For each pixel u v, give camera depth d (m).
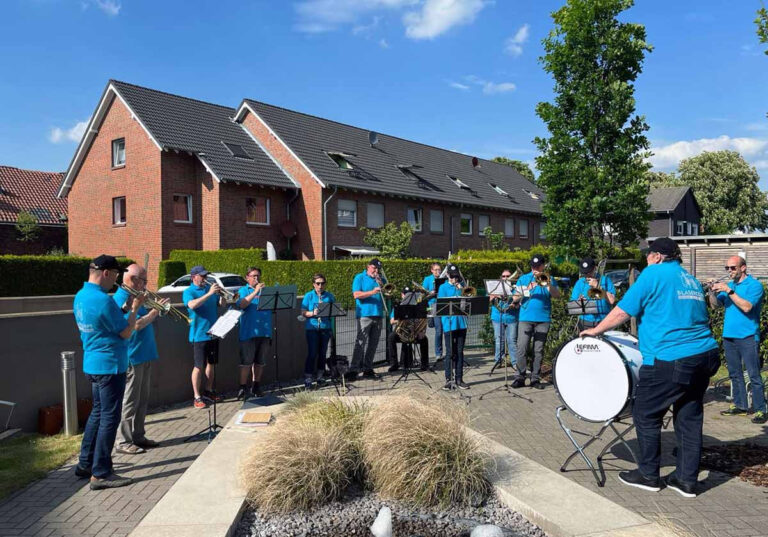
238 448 4.96
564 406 4.89
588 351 4.68
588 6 13.17
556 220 13.76
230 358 8.66
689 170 56.34
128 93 23.94
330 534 3.61
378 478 4.23
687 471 4.32
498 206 33.59
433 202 29.66
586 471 4.88
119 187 24.62
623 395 4.52
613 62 13.30
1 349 6.19
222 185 23.11
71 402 6.37
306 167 24.52
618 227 13.70
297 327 9.68
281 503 3.92
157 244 23.17
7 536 3.82
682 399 4.40
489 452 4.54
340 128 30.36
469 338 12.42
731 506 4.11
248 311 8.11
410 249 26.89
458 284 8.57
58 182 34.25
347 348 10.15
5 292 17.84
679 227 46.84
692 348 4.26
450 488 4.01
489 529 3.41
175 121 24.22
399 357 10.54
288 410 5.48
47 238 30.86
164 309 5.41
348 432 4.74
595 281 7.43
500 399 7.60
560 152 13.80
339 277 19.53
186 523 3.55
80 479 4.93
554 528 3.53
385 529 3.50
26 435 6.28
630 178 13.13
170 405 7.70
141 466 5.25
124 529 3.92
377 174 27.95
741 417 6.55
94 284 4.82
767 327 8.68
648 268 4.52
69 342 6.87
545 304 8.30
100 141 25.34
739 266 6.49
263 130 26.25
